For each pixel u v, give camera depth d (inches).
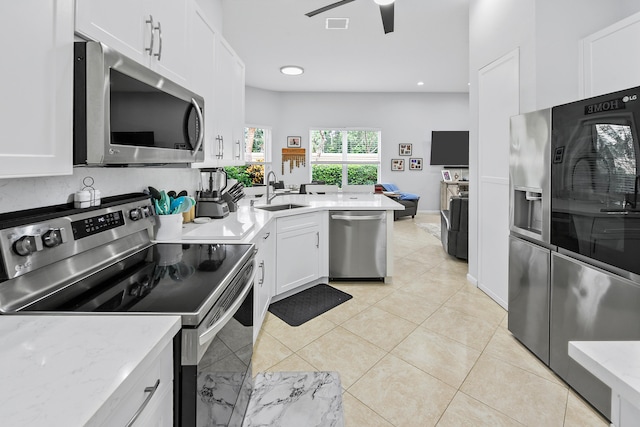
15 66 31.1
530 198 79.3
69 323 31.8
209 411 37.6
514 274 86.4
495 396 67.3
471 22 126.7
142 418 27.5
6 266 35.2
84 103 39.1
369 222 131.0
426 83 286.4
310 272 124.3
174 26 64.4
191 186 102.7
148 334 29.6
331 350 84.9
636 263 53.4
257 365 78.6
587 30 90.4
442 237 192.1
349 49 203.6
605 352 23.6
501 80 107.0
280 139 320.8
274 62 228.7
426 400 66.5
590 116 60.6
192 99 64.7
